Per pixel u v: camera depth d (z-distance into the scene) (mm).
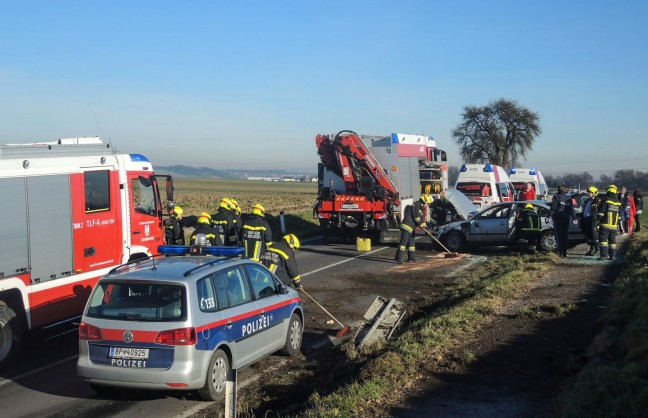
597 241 17969
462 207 23594
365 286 14242
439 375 7348
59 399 7371
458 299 11977
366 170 21484
